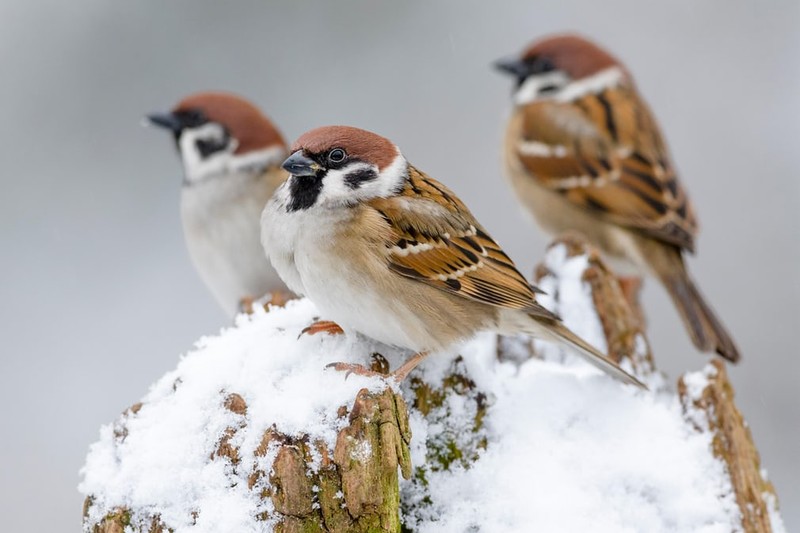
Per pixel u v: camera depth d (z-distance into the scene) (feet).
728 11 51.90
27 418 41.98
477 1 51.31
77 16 48.19
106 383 43.29
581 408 22.61
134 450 19.47
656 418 22.76
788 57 51.16
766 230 48.52
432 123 51.11
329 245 23.07
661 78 51.83
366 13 50.49
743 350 46.55
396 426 18.81
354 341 23.30
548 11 53.62
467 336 24.09
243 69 49.90
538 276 28.55
